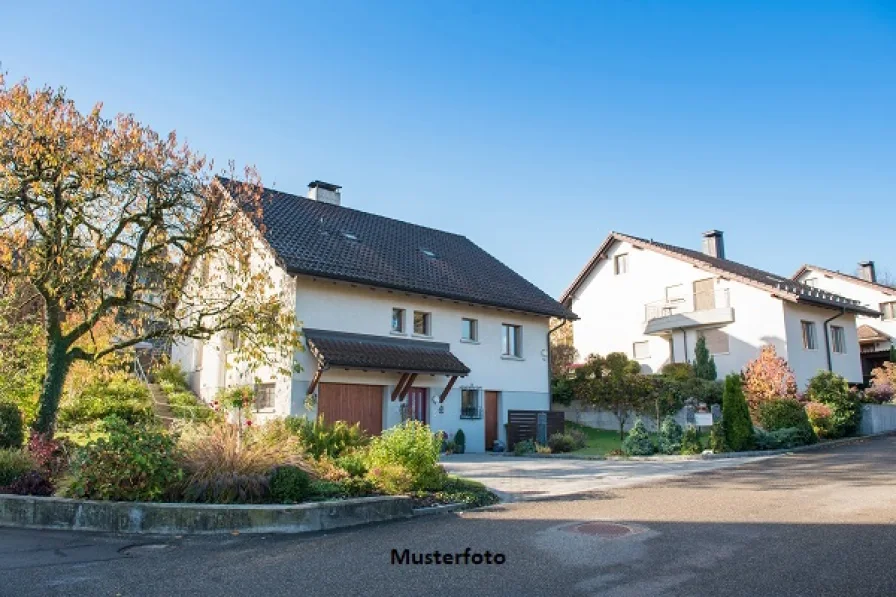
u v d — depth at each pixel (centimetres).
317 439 1195
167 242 1263
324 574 618
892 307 3738
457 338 2170
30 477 921
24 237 1117
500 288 2383
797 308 2839
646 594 545
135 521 823
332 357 1702
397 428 1174
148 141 1218
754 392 2217
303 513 834
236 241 1326
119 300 1248
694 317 2970
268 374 1839
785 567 622
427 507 966
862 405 2342
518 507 994
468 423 2147
